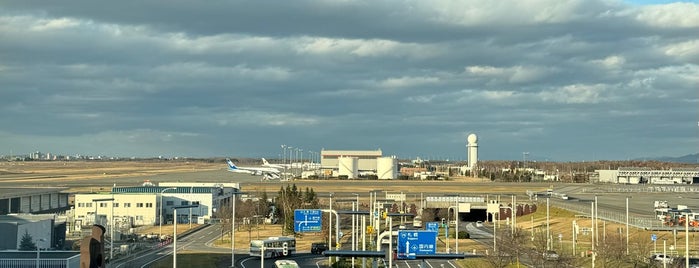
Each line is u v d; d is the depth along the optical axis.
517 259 130.88
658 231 165.00
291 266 129.12
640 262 127.19
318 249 160.50
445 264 143.25
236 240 187.88
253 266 138.12
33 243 150.75
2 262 115.69
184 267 136.25
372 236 170.62
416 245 81.00
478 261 142.12
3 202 199.88
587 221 193.62
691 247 148.88
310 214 120.75
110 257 143.00
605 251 126.44
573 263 124.44
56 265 117.12
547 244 142.38
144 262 142.75
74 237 187.62
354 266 127.25
